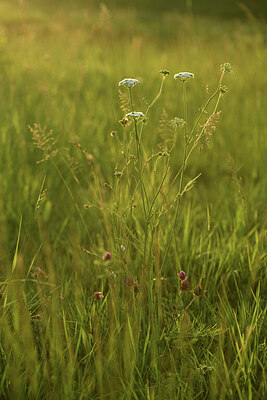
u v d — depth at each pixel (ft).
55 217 10.12
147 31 41.06
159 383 6.89
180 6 67.56
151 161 10.73
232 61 19.57
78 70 18.43
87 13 19.34
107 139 12.44
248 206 10.19
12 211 9.73
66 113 13.64
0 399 6.97
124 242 7.50
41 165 11.02
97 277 8.30
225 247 9.05
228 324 7.64
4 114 12.87
